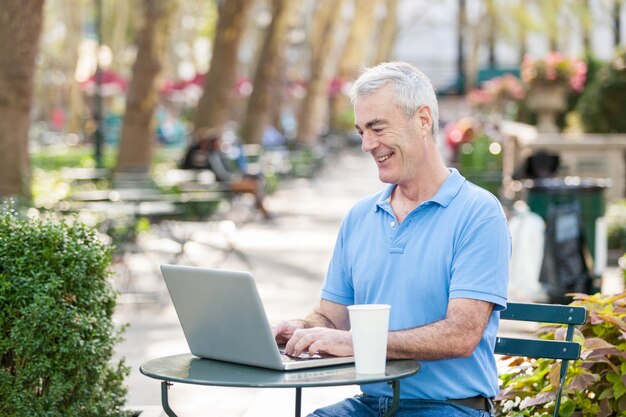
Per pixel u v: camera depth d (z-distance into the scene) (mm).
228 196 20344
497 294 4184
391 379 3779
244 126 32031
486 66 81750
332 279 4703
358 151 55031
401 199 4496
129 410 5676
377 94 4281
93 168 25672
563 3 43281
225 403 7578
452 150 26031
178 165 22219
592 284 11367
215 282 3971
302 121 44344
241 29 25031
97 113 26156
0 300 4840
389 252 4398
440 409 4234
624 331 4914
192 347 4219
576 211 11289
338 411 4445
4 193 13555
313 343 4031
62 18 47656
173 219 15281
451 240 4285
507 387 5125
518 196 14555
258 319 3871
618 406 4852
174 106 60406
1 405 4871
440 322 4141
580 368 4871
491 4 55094
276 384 3688
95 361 5121
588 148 18625
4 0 13516
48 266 4945
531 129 21719
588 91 21750
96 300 5141
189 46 58500
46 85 63344
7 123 13594
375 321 3822
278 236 18859
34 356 4859
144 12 21531
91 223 13477
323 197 27875
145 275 13797
